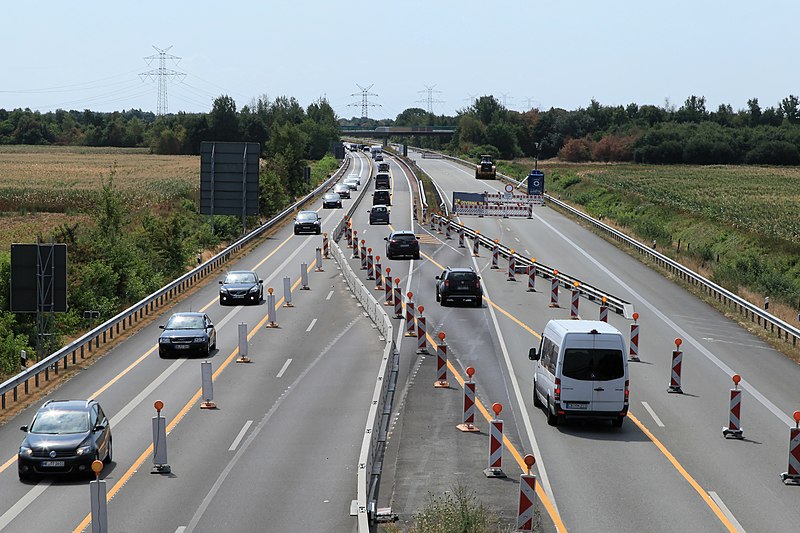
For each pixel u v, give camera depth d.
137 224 117.19
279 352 54.06
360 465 28.39
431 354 52.53
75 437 30.73
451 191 178.75
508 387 44.72
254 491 29.30
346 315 66.94
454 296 68.88
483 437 35.81
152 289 79.81
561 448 34.38
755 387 45.72
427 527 24.95
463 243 109.25
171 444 35.09
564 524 26.12
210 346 53.97
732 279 82.56
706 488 29.75
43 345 55.12
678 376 44.25
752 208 148.00
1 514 27.08
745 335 60.59
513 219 135.62
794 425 38.59
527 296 75.00
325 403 41.69
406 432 36.56
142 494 28.97
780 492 29.44
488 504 27.88
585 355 36.56
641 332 60.78
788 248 100.50
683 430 37.31
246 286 71.94
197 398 42.81
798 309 71.69
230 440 35.59
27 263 53.72
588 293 74.44
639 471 31.53
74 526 25.98
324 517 26.77
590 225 126.69
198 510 27.34
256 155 108.81
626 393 36.44
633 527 25.94
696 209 144.12
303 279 80.12
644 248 98.25
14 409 41.16
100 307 69.56
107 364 50.94
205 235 109.19
